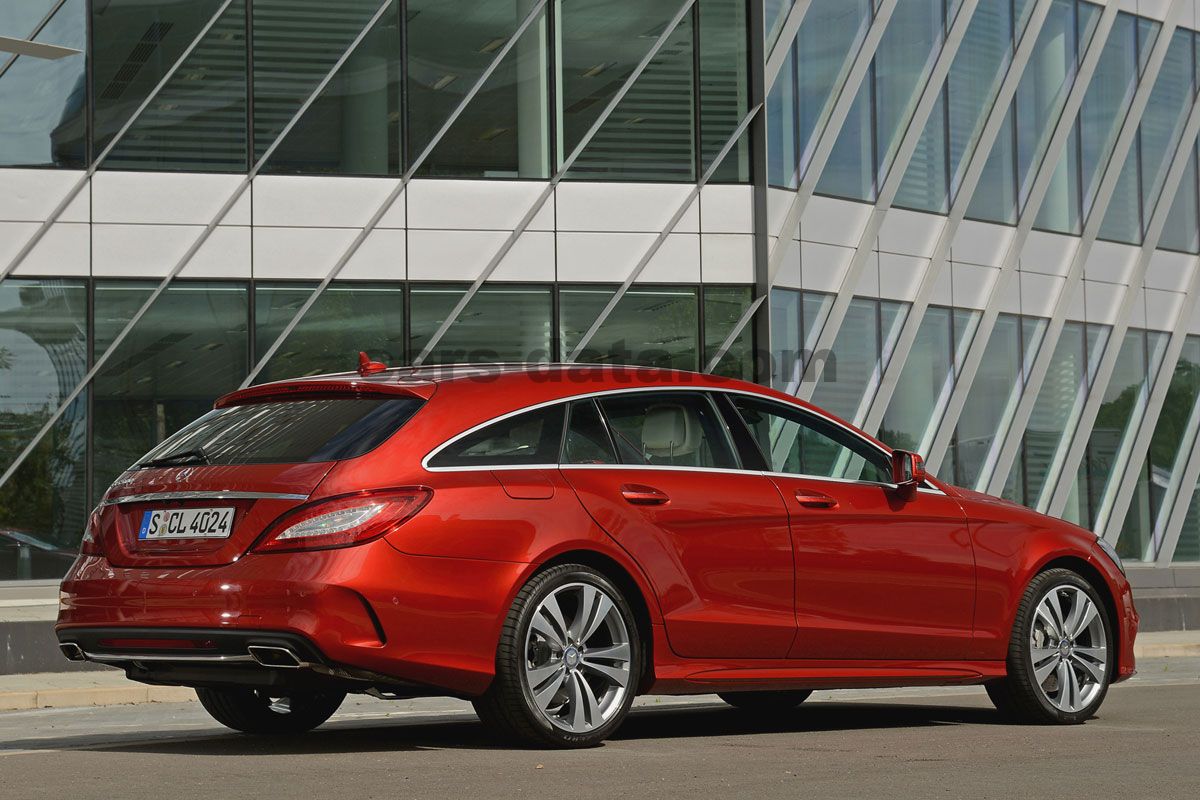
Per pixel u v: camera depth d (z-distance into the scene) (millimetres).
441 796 5625
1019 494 28125
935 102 26609
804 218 24750
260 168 22641
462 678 6941
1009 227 27875
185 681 7211
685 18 24078
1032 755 7078
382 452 7016
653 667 7516
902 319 26203
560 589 7211
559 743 7188
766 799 5582
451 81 23297
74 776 6352
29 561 21766
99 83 22266
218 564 6879
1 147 21938
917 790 5859
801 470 8328
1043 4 28016
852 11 25516
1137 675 15656
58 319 22016
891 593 8328
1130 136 29609
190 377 22344
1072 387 29031
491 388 7496
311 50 22875
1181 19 30609
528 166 23500
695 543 7684
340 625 6668
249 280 22547
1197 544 31141
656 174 23859
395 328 22953
